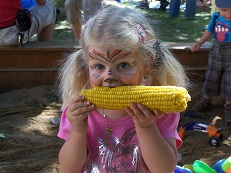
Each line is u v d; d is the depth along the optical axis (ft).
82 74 7.20
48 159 13.04
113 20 6.16
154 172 6.42
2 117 16.20
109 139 6.92
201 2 37.68
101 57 6.13
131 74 6.19
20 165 12.55
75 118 6.29
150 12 34.88
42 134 14.89
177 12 33.30
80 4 20.27
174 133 6.75
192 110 17.10
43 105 17.29
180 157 12.53
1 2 17.74
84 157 6.74
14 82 18.97
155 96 5.90
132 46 6.08
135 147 6.82
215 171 10.61
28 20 18.29
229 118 16.05
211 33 16.60
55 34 27.04
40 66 18.89
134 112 5.94
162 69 6.84
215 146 14.03
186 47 18.85
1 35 18.20
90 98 6.22
